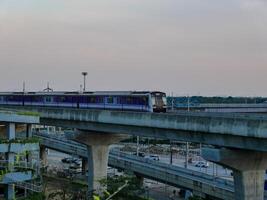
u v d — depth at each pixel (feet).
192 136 213.66
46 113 305.53
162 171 309.42
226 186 262.88
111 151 397.39
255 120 175.01
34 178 225.76
